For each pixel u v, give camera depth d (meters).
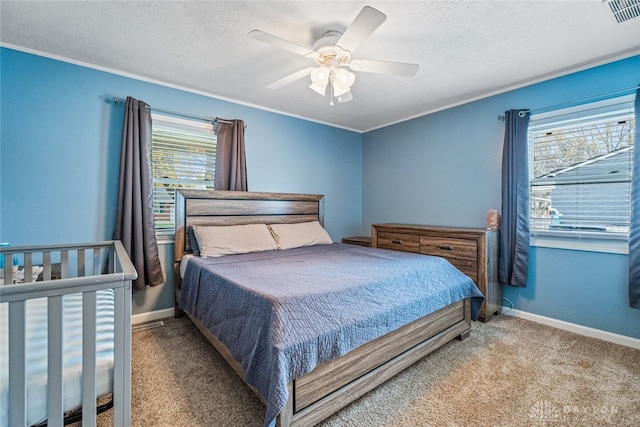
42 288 0.92
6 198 2.15
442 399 1.61
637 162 2.13
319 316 1.42
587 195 2.48
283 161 3.68
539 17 1.80
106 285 1.04
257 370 1.32
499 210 3.00
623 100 2.26
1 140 2.13
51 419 0.95
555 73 2.58
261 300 1.45
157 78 2.72
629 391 1.67
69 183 2.38
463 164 3.29
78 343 1.17
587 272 2.46
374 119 3.96
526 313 2.80
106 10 1.75
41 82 2.26
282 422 1.22
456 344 2.27
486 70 2.52
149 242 2.61
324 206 4.11
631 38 2.03
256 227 3.08
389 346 1.74
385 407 1.55
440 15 1.78
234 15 1.79
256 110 3.43
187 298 2.40
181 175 3.00
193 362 2.00
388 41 2.07
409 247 3.23
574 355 2.09
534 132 2.78
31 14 1.78
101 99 2.50
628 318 2.26
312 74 1.94
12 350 0.90
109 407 1.12
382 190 4.26
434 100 3.25
